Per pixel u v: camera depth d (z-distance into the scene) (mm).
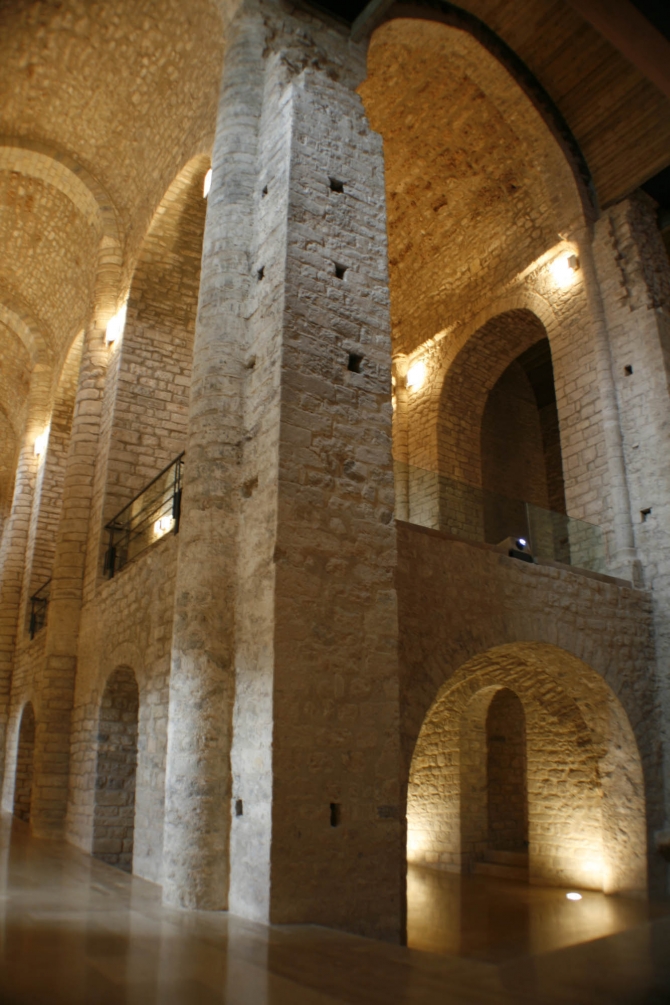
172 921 6254
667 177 13617
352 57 10414
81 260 16969
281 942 5691
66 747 12688
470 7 12719
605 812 11133
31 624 17969
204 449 8203
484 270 15641
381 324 8914
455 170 14891
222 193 9344
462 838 12977
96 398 14336
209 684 7379
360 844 6965
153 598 9844
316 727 7016
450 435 16234
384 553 8055
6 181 15938
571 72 13336
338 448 8047
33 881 8039
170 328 14273
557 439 19922
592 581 11125
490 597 9703
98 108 13734
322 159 9148
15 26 12141
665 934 3914
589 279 13422
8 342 21719
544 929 8469
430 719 13867
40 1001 3930
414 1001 4316
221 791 7145
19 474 20234
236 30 10148
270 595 7195
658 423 12062
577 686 11227
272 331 8211
